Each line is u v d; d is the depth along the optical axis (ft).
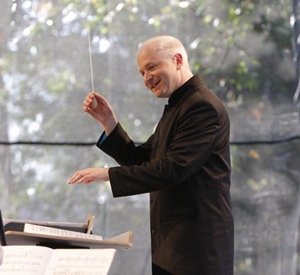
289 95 30.94
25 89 29.37
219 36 30.99
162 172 19.52
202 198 19.99
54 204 28.99
